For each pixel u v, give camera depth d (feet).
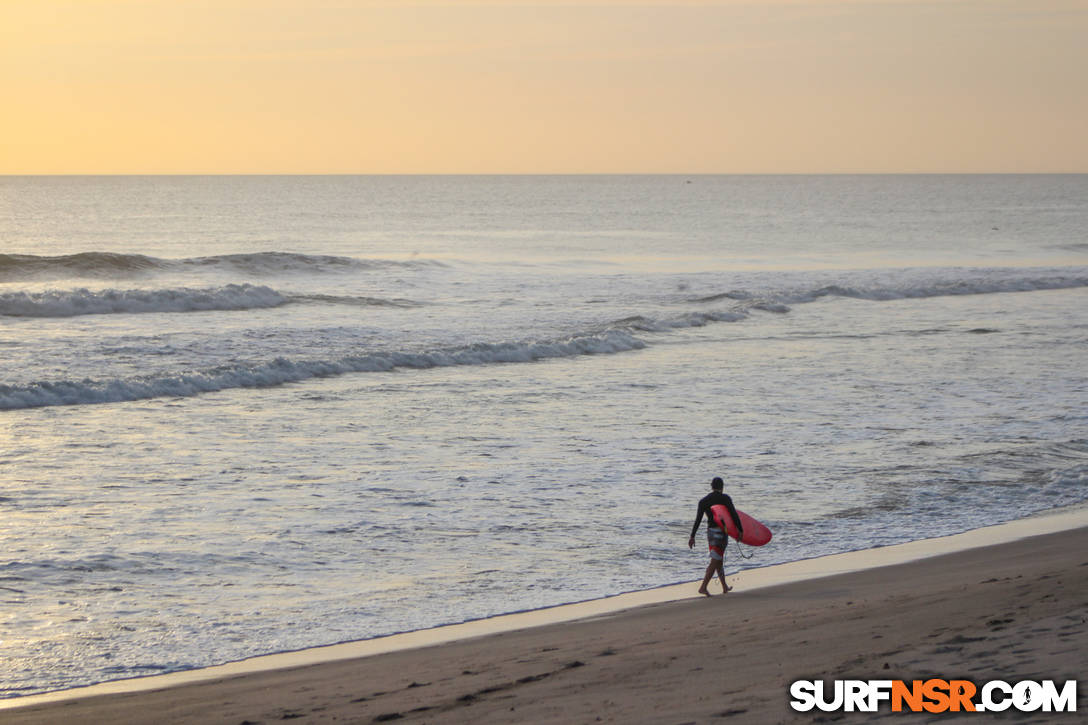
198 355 199.82
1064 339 241.35
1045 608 58.59
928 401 165.27
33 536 91.56
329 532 94.79
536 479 115.75
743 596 75.87
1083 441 137.49
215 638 68.54
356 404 161.27
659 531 97.25
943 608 62.69
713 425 146.00
